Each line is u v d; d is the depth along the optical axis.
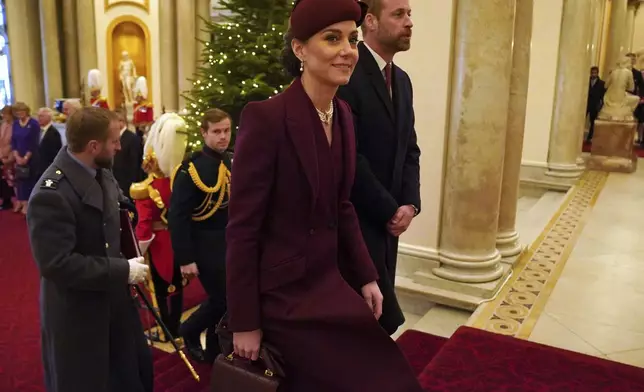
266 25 5.42
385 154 2.36
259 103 1.59
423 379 3.03
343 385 1.60
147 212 3.67
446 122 4.33
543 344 3.46
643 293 4.42
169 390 3.29
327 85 1.60
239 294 1.59
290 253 1.63
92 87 10.68
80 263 2.25
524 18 4.64
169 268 3.79
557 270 4.95
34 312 4.79
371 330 1.64
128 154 5.91
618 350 3.46
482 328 3.73
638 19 19.59
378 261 2.29
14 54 14.24
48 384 2.50
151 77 15.39
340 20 1.52
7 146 8.55
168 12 14.99
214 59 5.45
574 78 8.71
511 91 4.74
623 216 7.07
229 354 1.72
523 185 9.16
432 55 4.29
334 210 1.70
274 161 1.58
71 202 2.30
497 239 5.02
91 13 14.47
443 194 4.45
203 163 3.36
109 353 2.54
